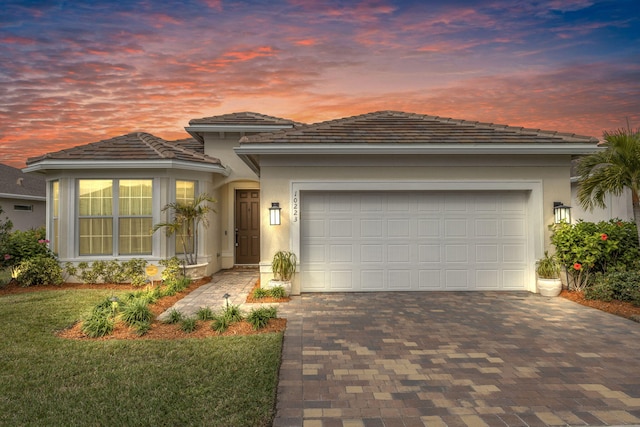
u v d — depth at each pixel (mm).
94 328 6238
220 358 5156
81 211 10922
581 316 7395
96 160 10555
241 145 9141
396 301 8633
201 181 12023
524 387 4402
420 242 9711
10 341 5887
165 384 4410
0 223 11500
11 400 4066
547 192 9555
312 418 3730
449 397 4164
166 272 10469
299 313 7641
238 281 11367
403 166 9516
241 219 14359
